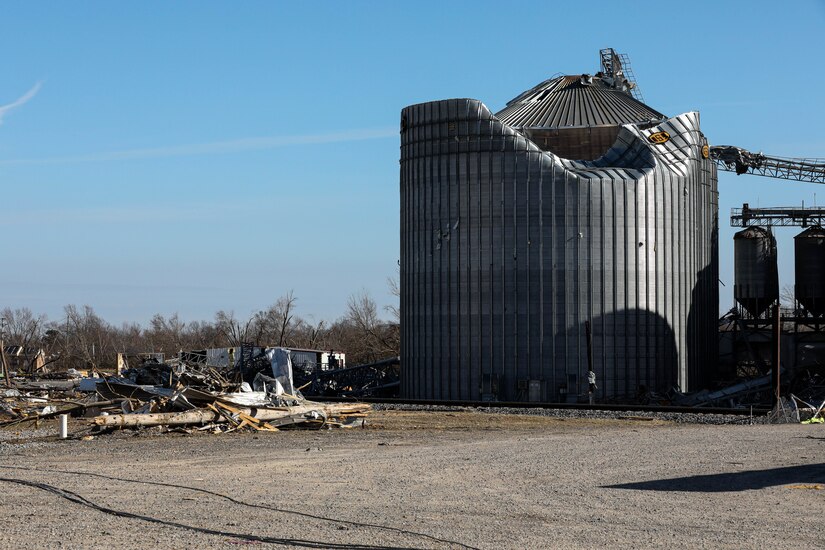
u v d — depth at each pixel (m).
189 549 19.41
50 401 67.88
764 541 20.47
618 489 27.83
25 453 39.69
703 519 23.02
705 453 37.31
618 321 95.62
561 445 41.62
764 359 114.12
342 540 20.44
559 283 95.69
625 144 101.19
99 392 63.25
